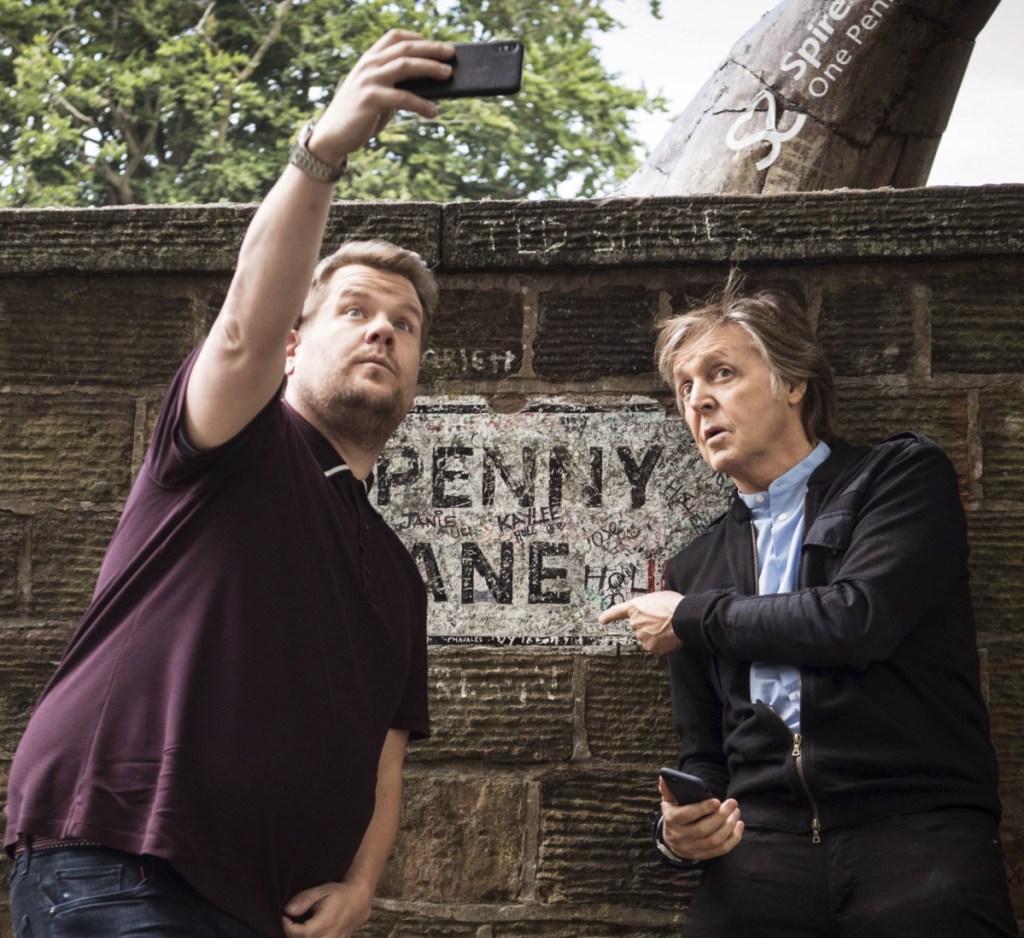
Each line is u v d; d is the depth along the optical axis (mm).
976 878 2734
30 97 13023
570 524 3572
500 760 3512
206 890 2189
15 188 13266
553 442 3607
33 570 3674
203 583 2338
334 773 2406
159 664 2293
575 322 3650
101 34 14086
